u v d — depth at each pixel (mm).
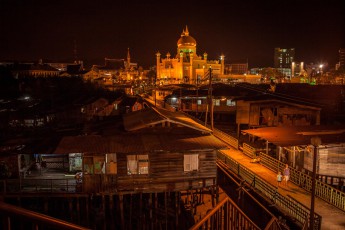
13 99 56562
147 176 26094
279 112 43406
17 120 45062
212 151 27000
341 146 25203
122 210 25953
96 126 36938
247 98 46344
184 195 31281
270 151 36688
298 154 28984
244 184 27609
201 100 69625
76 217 27031
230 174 31906
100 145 26422
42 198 27047
